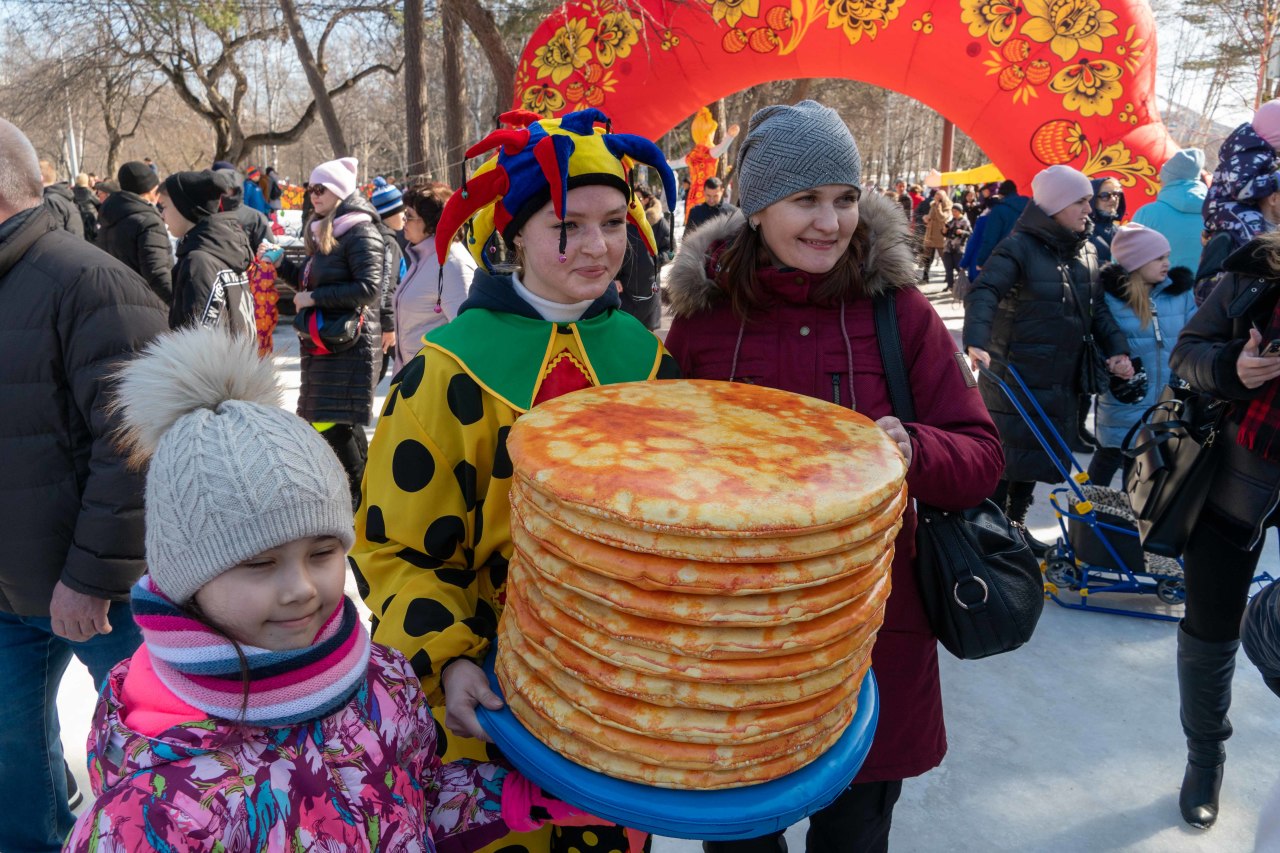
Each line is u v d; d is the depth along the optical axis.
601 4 6.87
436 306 4.36
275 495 0.96
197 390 1.04
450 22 9.91
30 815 2.19
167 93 37.91
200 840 0.92
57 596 1.95
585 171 1.41
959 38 6.56
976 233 8.12
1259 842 1.43
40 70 23.20
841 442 1.23
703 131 12.70
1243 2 23.34
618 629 1.05
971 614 1.66
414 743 1.17
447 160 10.36
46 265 1.89
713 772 1.08
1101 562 3.87
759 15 6.74
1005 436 4.09
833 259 1.72
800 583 1.03
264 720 0.98
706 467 1.10
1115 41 6.30
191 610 0.99
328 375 4.43
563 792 1.10
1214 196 3.52
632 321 1.69
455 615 1.36
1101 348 4.29
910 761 1.77
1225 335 2.24
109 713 1.00
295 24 13.48
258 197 17.56
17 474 1.93
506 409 1.46
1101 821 2.60
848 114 34.22
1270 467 2.17
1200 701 2.49
